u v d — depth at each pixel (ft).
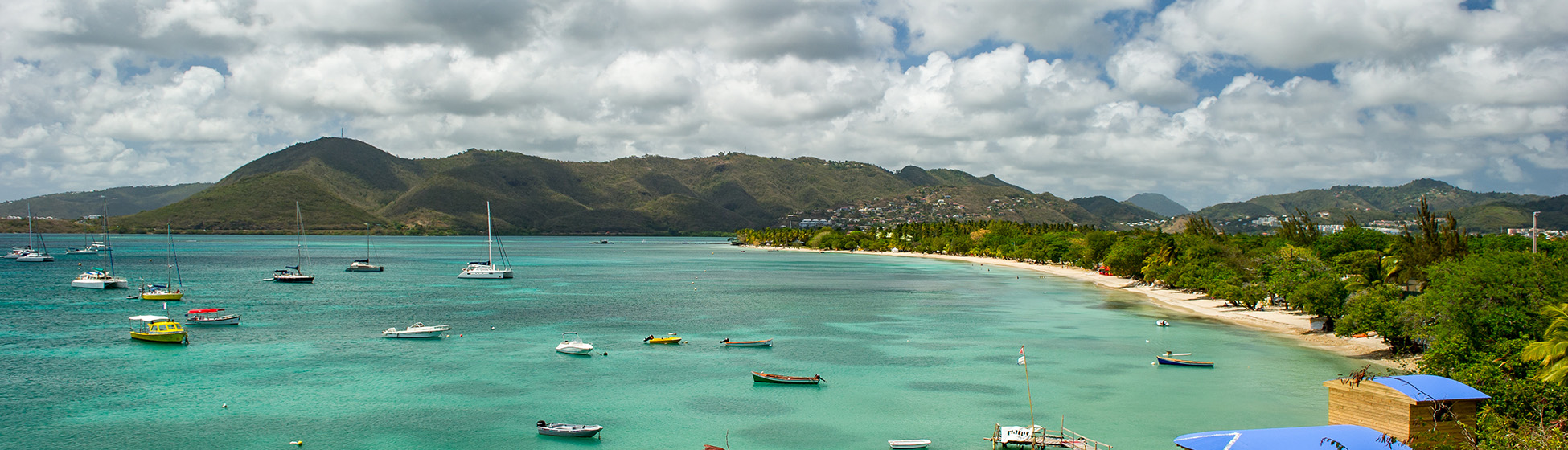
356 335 341.21
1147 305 471.21
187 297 500.74
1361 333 293.43
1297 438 117.08
